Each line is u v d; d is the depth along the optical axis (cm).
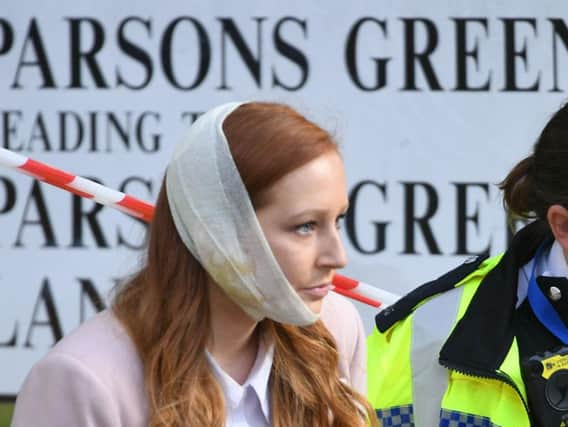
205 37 1153
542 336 679
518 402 670
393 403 703
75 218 1146
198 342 578
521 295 693
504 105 1171
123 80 1150
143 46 1150
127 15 1150
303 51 1155
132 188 1152
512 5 1167
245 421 596
